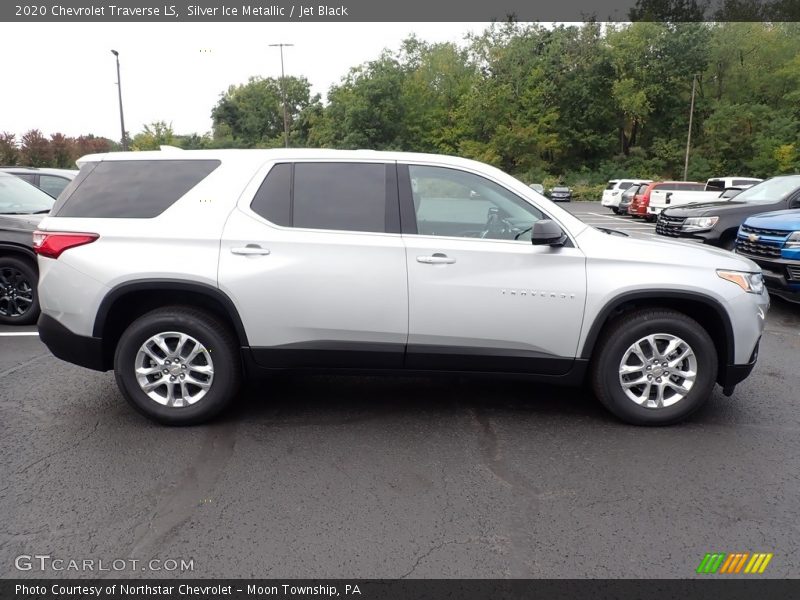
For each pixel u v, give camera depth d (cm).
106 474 354
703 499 329
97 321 407
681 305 431
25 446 391
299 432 414
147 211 414
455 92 5494
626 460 374
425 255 401
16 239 701
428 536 295
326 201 414
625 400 419
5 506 320
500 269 403
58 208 424
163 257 402
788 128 4722
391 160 422
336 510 317
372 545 288
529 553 282
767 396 488
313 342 411
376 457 378
